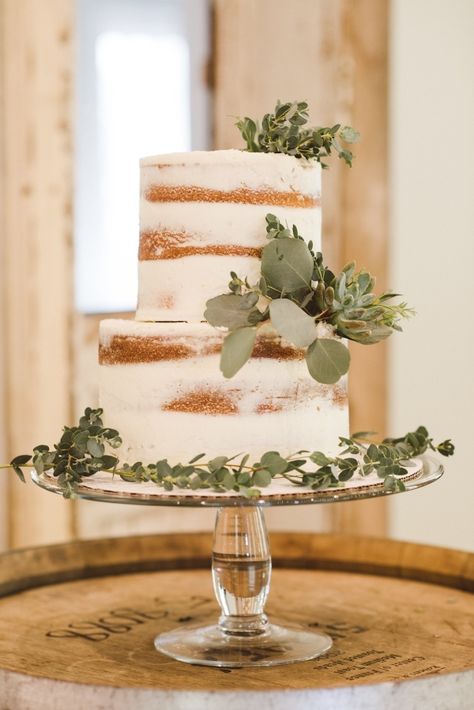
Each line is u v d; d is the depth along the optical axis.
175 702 1.16
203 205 1.39
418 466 1.52
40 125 2.50
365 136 2.93
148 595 1.82
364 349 2.98
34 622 1.66
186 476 1.29
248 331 1.29
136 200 2.78
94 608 1.74
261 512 1.56
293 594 1.81
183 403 1.36
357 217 2.94
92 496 1.28
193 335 1.35
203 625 1.61
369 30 2.91
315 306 1.35
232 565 1.53
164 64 2.80
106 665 1.44
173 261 1.41
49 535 2.59
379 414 2.98
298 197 1.42
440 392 3.11
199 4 2.88
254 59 2.97
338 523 3.03
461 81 3.08
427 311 3.05
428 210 3.04
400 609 1.72
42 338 2.54
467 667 1.33
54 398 2.58
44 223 2.52
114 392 1.42
